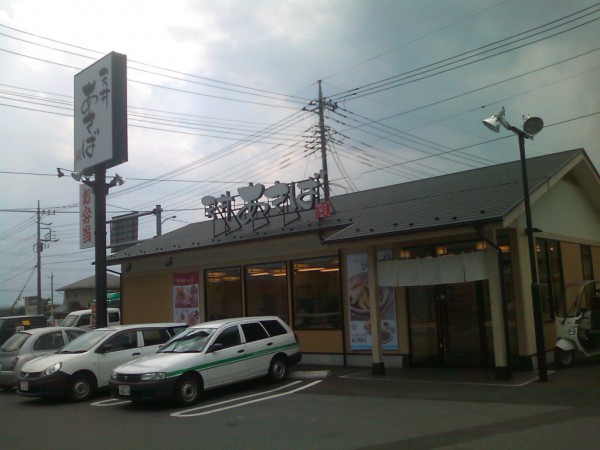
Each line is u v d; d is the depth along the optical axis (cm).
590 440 700
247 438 819
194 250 1902
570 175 1644
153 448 790
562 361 1306
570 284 1454
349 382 1279
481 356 1352
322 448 739
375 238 1290
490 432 766
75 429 947
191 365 1134
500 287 1167
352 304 1561
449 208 1320
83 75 1855
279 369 1336
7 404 1267
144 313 2166
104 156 1734
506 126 1142
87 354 1267
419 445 721
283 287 1727
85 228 2206
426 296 1455
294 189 1777
